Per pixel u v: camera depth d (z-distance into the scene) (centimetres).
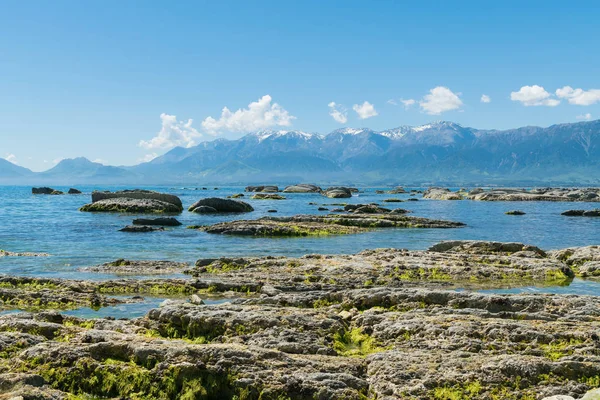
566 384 1114
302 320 1504
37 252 3612
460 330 1388
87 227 5334
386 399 1065
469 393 1084
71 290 2208
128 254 3531
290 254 3619
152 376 1145
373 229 5362
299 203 10488
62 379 1151
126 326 1509
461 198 12706
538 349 1277
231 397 1104
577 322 1479
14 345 1260
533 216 7494
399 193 17262
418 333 1405
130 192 8531
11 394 1034
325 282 2405
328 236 4728
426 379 1116
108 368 1167
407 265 2722
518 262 2877
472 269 2692
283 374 1137
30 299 2016
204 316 1488
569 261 3086
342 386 1103
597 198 11781
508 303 1745
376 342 1415
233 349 1207
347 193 13500
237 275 2550
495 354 1262
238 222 5119
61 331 1363
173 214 7412
